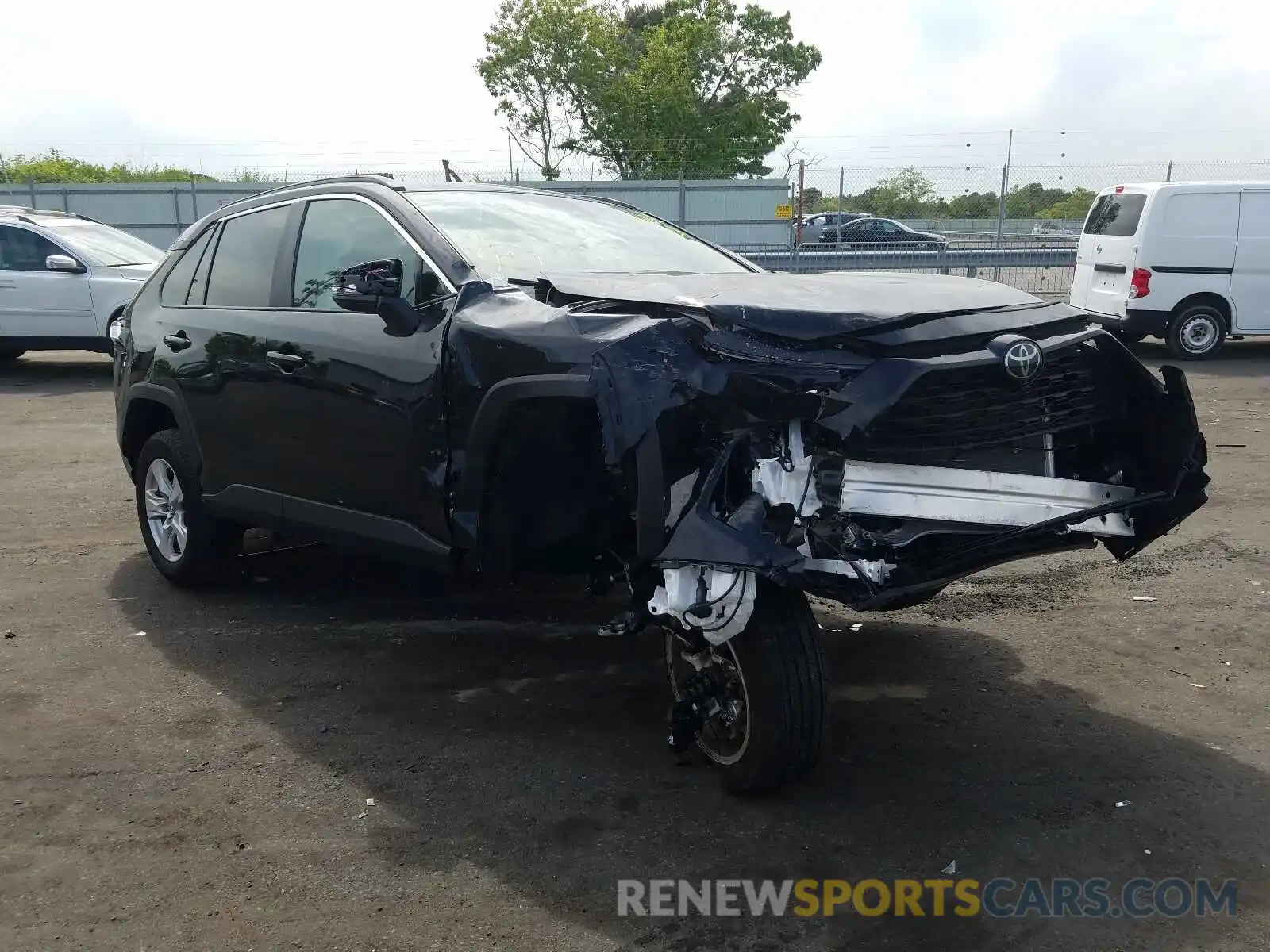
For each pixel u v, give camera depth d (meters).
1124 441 3.77
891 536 3.25
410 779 3.66
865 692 4.35
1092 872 3.09
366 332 4.29
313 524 4.62
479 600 5.49
